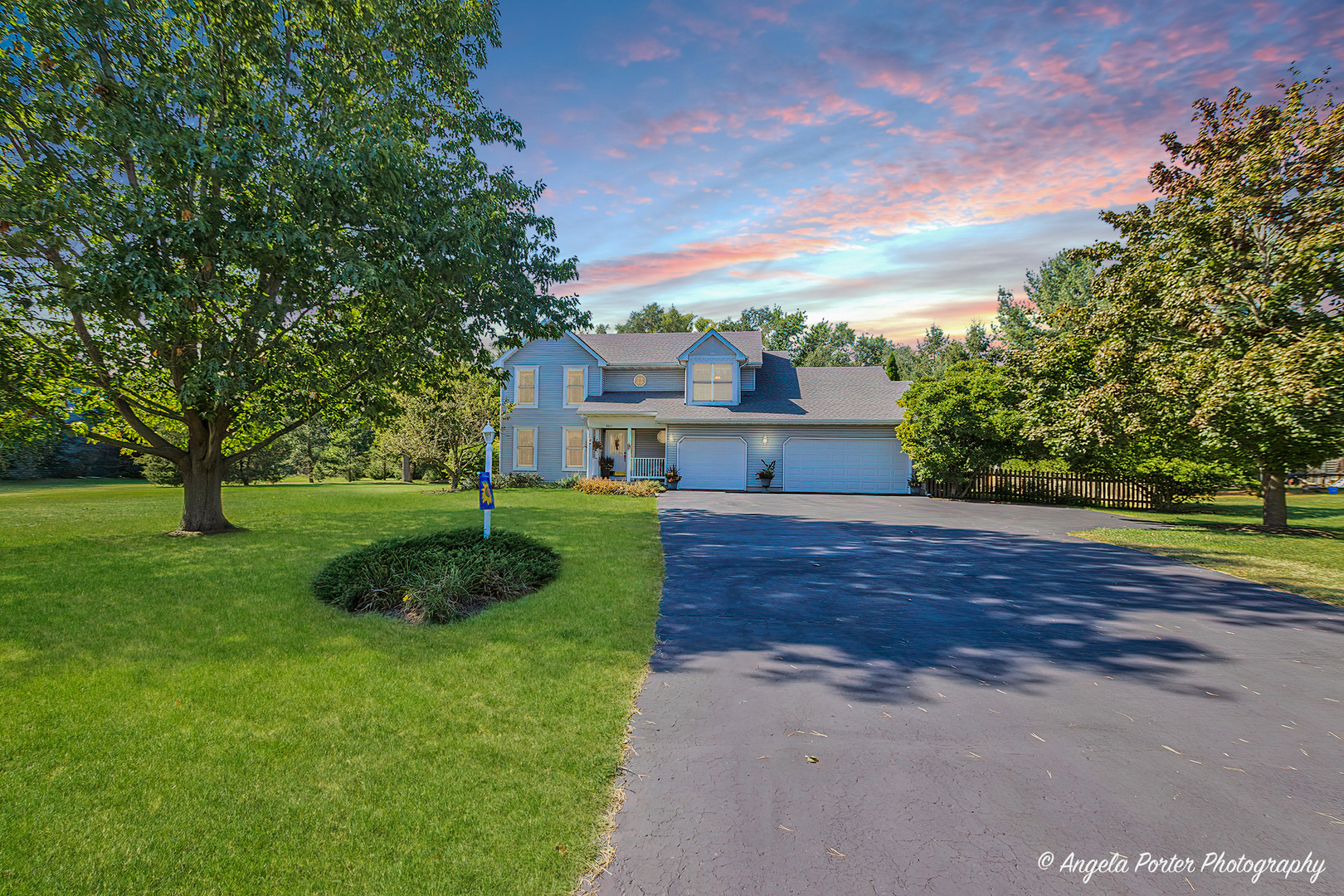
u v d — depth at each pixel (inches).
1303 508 802.8
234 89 429.1
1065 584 334.6
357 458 1706.4
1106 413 592.1
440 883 105.4
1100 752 153.1
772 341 2354.8
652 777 140.0
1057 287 1485.0
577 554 391.5
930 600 299.9
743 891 103.3
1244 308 541.0
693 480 1009.5
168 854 112.2
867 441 984.9
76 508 645.3
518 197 545.6
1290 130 518.6
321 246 403.5
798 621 263.9
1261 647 234.8
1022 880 106.2
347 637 233.8
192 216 412.8
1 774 137.5
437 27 525.0
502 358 1064.8
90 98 394.6
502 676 196.4
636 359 1088.2
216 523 489.4
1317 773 144.2
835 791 134.2
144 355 460.4
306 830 119.2
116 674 196.5
